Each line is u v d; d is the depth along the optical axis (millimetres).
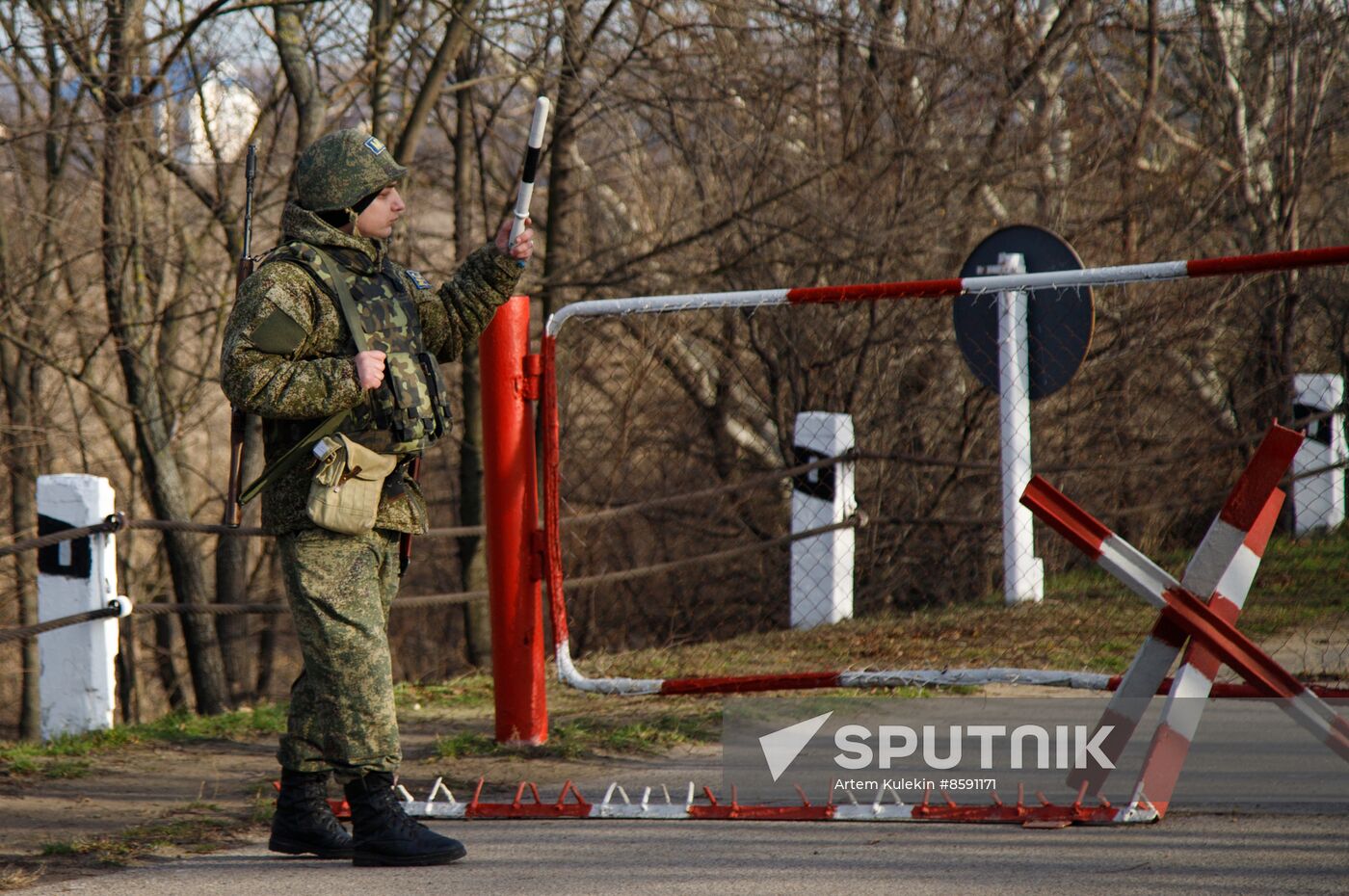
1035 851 10414
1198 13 34719
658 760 14531
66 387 40250
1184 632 11594
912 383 32156
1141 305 30266
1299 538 27234
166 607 18562
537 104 11219
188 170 37719
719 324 35312
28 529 39969
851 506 24250
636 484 39312
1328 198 36250
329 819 10961
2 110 33938
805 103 34906
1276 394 30297
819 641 21484
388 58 38250
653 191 39375
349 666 10367
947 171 32406
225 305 36312
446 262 42094
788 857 10484
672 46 34719
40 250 35312
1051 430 30750
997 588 31250
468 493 40688
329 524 10109
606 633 39375
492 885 9992
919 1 33812
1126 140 33844
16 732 47562
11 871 10820
